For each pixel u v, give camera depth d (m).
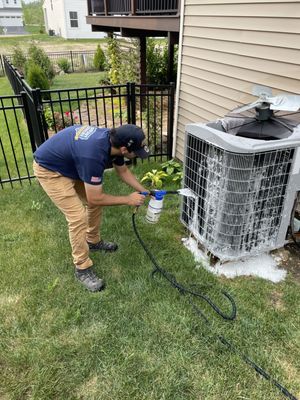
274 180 2.22
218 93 3.58
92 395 1.73
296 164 2.20
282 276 2.49
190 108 4.18
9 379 1.81
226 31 3.25
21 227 3.16
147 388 1.75
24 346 1.98
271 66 2.81
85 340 2.01
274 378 1.79
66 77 13.37
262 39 2.84
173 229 3.08
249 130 2.38
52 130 5.98
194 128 2.38
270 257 2.67
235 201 2.21
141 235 2.97
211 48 3.54
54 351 1.94
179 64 4.19
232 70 3.29
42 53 11.85
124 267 2.60
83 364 1.88
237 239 2.36
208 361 1.88
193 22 3.76
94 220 2.60
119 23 6.25
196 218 2.64
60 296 2.34
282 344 1.97
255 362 1.87
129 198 2.24
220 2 3.24
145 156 2.07
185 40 3.99
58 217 3.31
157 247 2.82
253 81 3.05
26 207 3.51
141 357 1.90
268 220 2.38
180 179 3.95
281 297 2.30
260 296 2.30
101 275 2.53
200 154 2.41
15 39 30.50
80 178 2.26
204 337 2.01
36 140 4.60
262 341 1.98
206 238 2.56
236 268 2.56
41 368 1.86
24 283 2.46
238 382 1.77
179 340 1.99
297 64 2.57
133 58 7.27
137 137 1.97
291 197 2.32
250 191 2.19
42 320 2.15
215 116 3.72
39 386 1.77
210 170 2.31
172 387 1.75
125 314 2.18
